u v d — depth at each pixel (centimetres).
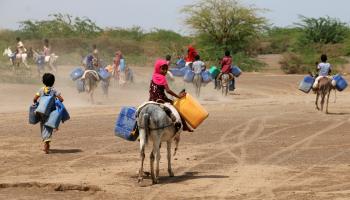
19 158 1620
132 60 6103
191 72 3334
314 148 1798
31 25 7719
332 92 3978
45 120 1677
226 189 1277
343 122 2347
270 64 6919
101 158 1628
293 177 1398
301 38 7694
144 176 1409
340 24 7738
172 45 6638
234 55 6384
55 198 1209
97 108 2734
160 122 1295
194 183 1334
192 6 6731
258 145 1844
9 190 1283
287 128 2186
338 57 6681
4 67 4253
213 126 2216
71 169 1484
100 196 1222
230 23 6656
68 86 3672
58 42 6812
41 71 4328
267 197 1205
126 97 3319
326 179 1379
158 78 1359
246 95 3694
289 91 4088
